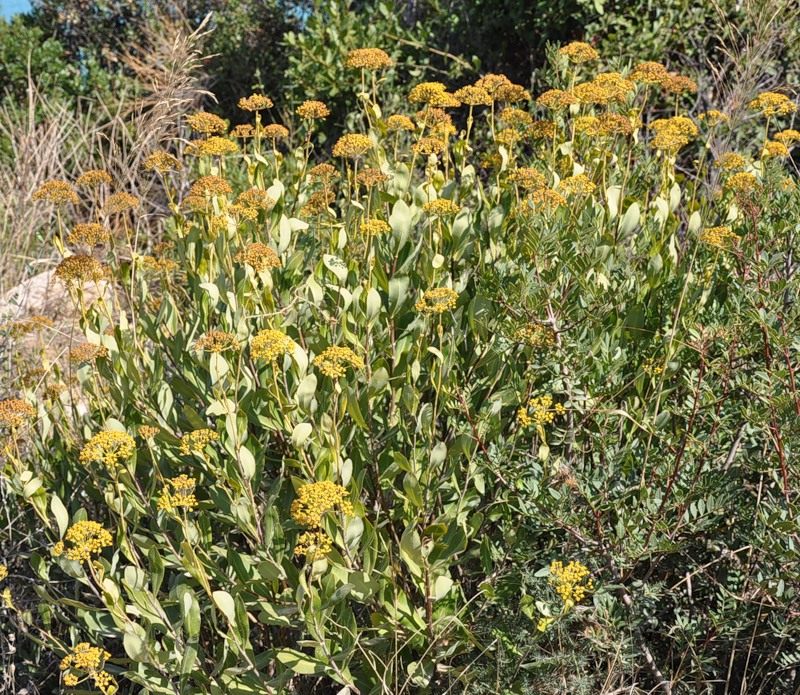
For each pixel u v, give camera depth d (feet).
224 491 7.58
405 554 7.09
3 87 28.94
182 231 9.52
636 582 7.47
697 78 17.15
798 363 7.60
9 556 9.53
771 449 7.91
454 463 7.73
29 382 9.70
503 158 10.04
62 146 20.94
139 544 7.67
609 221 9.10
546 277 7.84
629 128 9.38
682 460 7.61
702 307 8.26
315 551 6.47
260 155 10.32
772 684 7.61
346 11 21.85
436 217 8.80
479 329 8.28
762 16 10.11
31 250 18.40
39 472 9.10
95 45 31.71
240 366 7.52
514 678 7.18
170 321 8.96
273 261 7.73
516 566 7.56
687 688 7.28
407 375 7.81
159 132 10.33
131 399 8.46
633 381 7.90
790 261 8.29
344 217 9.68
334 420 7.22
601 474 7.66
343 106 21.63
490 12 20.53
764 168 8.56
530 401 7.39
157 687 7.20
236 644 6.95
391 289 8.28
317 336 8.69
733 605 7.13
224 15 28.89
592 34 18.99
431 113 10.11
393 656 7.61
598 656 7.38
